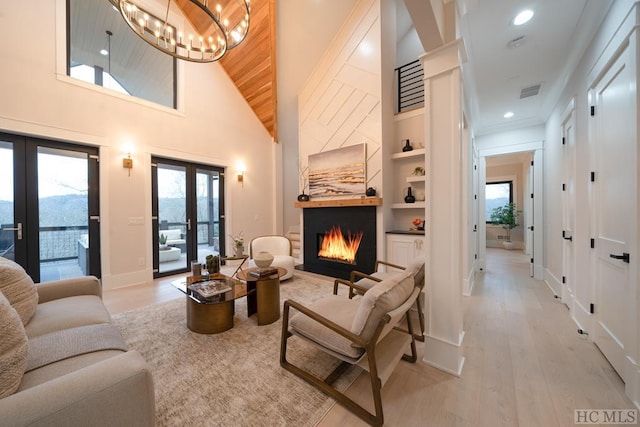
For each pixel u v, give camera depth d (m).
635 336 1.48
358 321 1.35
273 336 2.24
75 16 3.55
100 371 0.85
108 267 3.64
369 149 3.91
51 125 3.19
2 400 0.72
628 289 1.61
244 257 3.31
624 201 1.70
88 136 3.48
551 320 2.59
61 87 3.27
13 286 1.47
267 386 1.60
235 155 5.34
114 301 3.14
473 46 2.58
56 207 3.33
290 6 4.05
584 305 2.38
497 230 7.98
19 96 2.98
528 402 1.48
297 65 4.71
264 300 2.46
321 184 4.50
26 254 3.12
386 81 3.83
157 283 3.92
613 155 1.86
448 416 1.38
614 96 1.85
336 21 4.17
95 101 3.55
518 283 3.95
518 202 7.71
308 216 4.75
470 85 3.23
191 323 2.33
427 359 1.86
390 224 3.89
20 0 3.00
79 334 1.36
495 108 3.93
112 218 3.69
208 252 4.99
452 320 1.76
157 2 4.29
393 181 3.99
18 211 3.08
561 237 3.23
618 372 1.69
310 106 4.78
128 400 0.86
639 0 1.51
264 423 1.33
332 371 1.75
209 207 5.03
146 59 4.27
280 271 2.72
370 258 3.83
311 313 1.53
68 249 3.40
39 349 1.20
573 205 2.71
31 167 3.15
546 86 3.32
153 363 1.83
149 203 4.07
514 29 2.34
